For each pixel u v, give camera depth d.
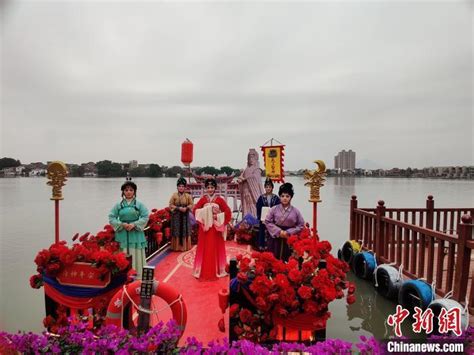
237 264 3.38
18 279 8.02
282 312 2.98
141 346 2.66
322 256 3.44
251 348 2.65
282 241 4.86
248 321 3.23
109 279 3.57
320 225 15.76
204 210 5.66
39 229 14.97
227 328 3.90
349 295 3.19
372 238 7.04
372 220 7.04
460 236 4.34
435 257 7.04
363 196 31.03
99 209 22.75
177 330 2.83
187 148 9.49
